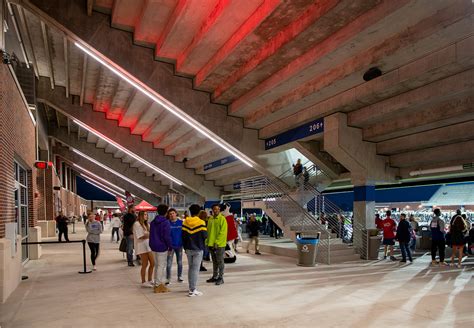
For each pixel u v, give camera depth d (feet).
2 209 25.79
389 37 30.60
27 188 44.06
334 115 45.32
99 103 75.10
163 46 44.04
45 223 81.25
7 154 28.17
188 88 52.31
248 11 33.09
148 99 63.82
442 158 43.16
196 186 98.53
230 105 55.72
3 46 28.81
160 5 36.63
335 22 30.01
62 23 42.06
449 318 19.30
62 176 147.64
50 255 48.70
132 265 37.83
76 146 111.55
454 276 32.14
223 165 80.02
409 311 20.62
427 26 27.09
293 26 32.76
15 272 27.20
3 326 18.12
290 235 47.16
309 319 19.17
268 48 37.09
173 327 17.94
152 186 127.24
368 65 33.22
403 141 44.37
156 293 25.04
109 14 44.70
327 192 73.00
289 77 39.04
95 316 19.77
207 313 20.25
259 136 59.93
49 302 22.81
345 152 45.47
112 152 117.70
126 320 19.02
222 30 36.83
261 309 21.09
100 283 28.71
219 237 28.32
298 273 33.78
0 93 25.86
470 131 36.88
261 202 55.21
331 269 36.35
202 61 45.60
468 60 28.50
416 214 67.36
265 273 33.71
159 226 25.36
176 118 68.33
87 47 44.37
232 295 24.53
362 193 48.16
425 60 31.35
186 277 31.17
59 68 61.21
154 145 91.20
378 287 27.30
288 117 52.44
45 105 83.05
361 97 38.83
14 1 38.73
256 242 49.90
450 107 35.32
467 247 48.47
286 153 64.28
